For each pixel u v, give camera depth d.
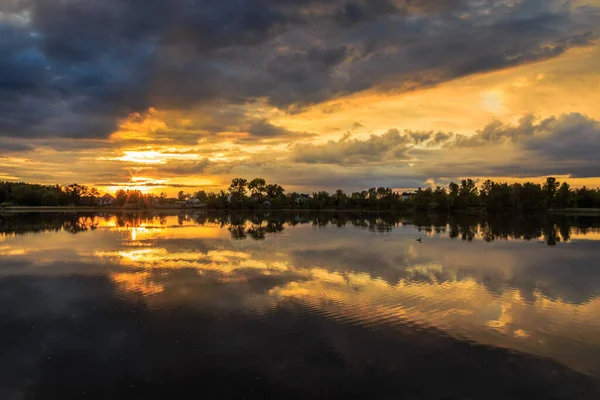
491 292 27.00
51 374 15.19
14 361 16.23
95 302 24.00
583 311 22.97
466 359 16.52
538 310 23.11
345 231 73.06
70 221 99.69
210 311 22.31
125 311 22.28
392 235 65.19
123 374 15.16
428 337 18.77
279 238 59.66
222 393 13.87
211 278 30.47
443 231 73.44
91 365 15.88
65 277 30.70
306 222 102.44
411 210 197.88
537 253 44.62
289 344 17.80
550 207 198.38
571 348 17.72
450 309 23.05
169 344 17.78
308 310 22.55
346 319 21.06
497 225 91.06
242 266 35.56
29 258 39.56
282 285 28.34
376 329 19.69
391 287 27.98
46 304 23.64
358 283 29.11
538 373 15.41
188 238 59.12
